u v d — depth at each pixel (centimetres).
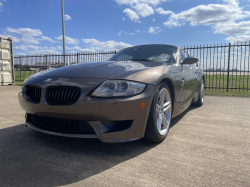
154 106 197
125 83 179
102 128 175
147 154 186
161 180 142
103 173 151
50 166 160
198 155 185
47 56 1111
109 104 169
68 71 210
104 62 253
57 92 183
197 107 434
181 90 272
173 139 228
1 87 842
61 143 211
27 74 1284
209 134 246
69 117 177
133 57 302
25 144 206
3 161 168
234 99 558
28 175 146
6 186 131
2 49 937
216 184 137
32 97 203
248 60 742
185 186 134
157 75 206
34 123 213
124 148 200
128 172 153
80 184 136
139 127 185
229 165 165
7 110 381
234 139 229
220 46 775
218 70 789
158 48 322
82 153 187
